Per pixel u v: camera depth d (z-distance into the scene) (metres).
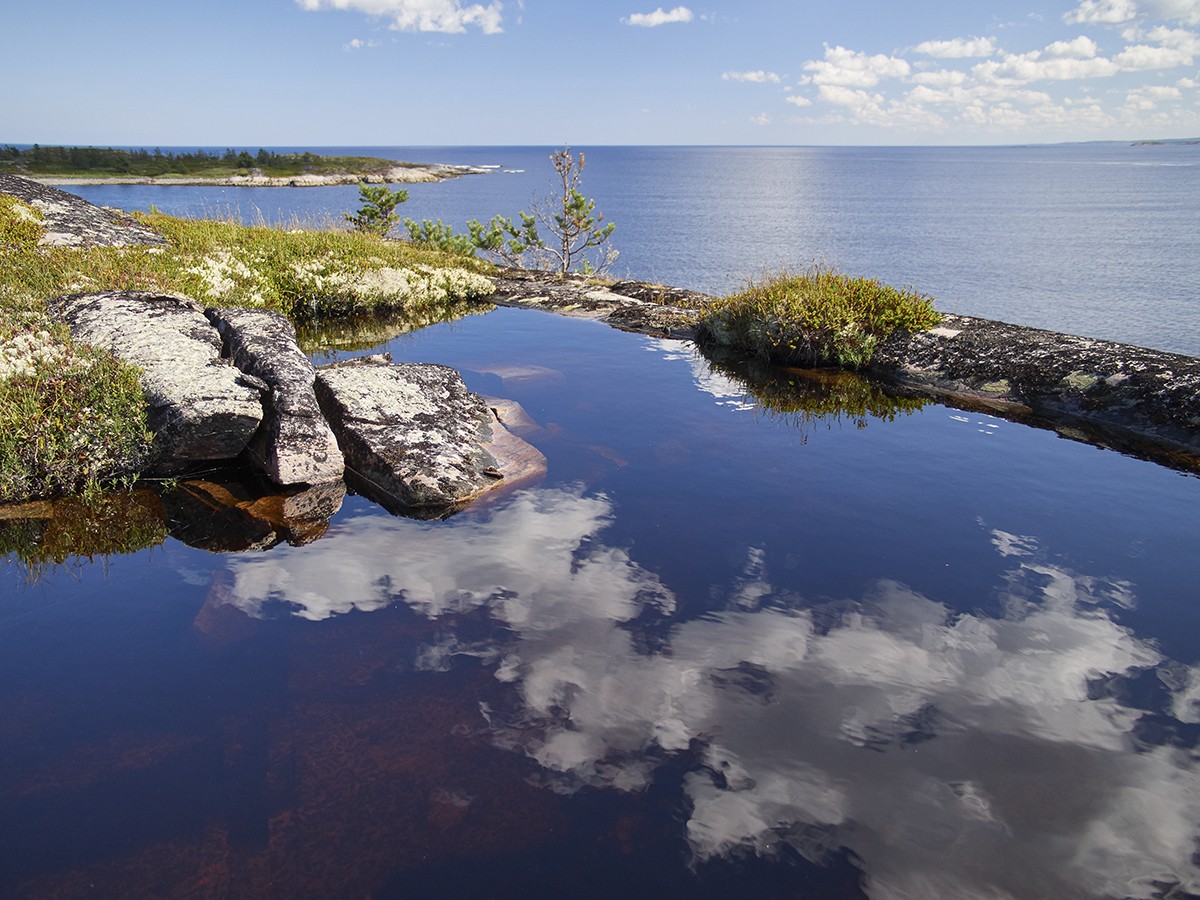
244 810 3.13
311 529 6.04
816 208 126.00
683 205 129.88
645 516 6.27
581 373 11.26
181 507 6.49
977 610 4.81
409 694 3.90
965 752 3.52
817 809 3.17
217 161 145.25
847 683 4.03
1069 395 9.59
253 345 8.45
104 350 7.76
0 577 5.18
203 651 4.27
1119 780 3.35
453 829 3.05
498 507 6.48
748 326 12.98
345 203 74.94
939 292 46.00
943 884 2.81
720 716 3.75
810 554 5.59
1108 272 55.12
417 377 8.76
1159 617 4.76
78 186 95.94
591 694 3.92
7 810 3.11
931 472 7.41
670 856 2.93
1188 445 8.24
